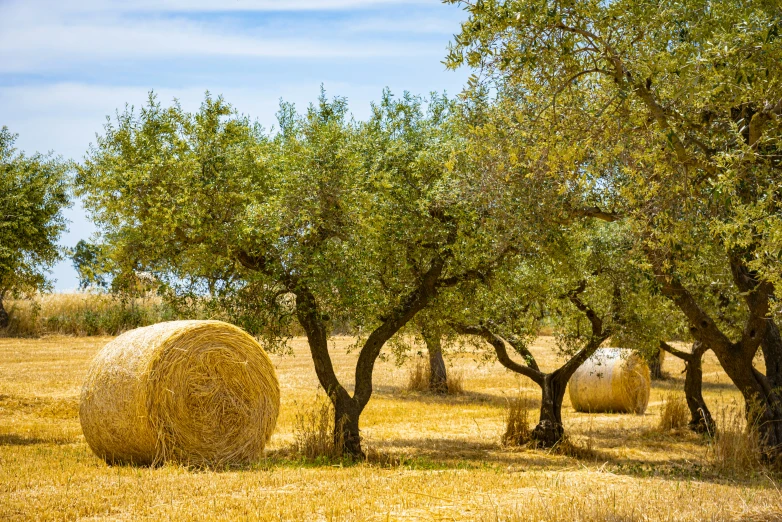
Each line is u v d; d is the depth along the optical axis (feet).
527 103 29.37
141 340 34.40
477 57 25.13
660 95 26.45
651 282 33.12
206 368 35.06
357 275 36.86
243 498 25.13
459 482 28.96
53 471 30.07
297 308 39.14
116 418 33.24
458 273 40.68
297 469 32.37
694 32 22.86
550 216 33.83
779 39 22.16
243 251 37.93
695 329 39.96
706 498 26.61
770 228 20.53
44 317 111.04
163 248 36.70
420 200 37.73
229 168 36.91
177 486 27.04
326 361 39.93
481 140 29.55
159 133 37.17
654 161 26.02
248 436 36.14
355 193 35.27
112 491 25.95
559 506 23.49
